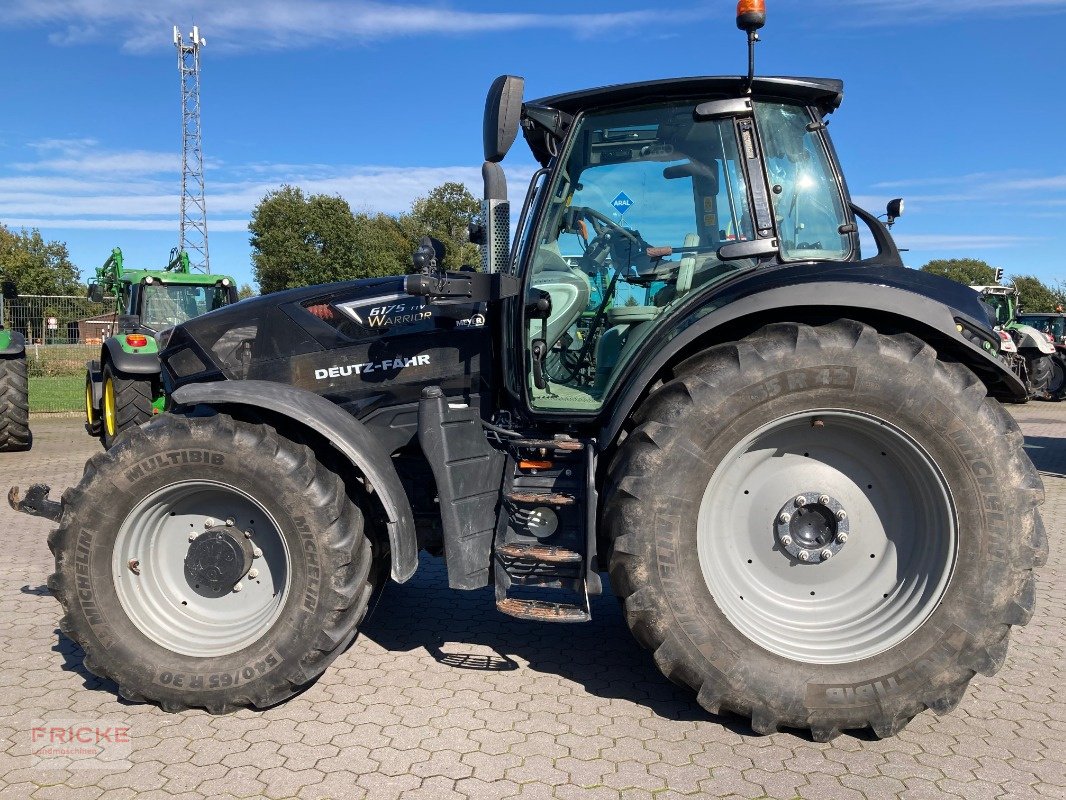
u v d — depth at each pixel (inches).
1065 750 107.4
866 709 107.0
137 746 107.0
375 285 146.3
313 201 1979.6
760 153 124.6
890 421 107.6
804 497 114.6
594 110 129.4
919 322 110.9
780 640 111.5
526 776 99.7
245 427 117.2
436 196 2276.1
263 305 146.3
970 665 106.5
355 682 127.4
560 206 131.8
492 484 123.5
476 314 140.7
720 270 126.5
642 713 116.9
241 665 115.2
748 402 108.0
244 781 98.4
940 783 99.0
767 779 99.6
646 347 120.0
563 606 115.3
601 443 118.4
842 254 127.9
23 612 159.3
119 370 294.2
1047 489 298.2
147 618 120.0
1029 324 751.1
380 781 98.4
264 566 122.3
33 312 822.5
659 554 108.9
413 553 119.6
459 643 144.4
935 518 110.0
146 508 119.3
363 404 142.6
